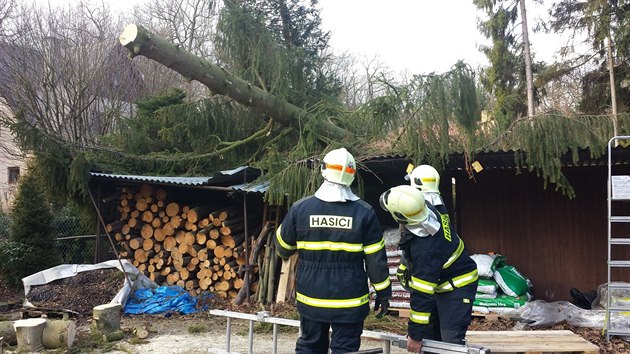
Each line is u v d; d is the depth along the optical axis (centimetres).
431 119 732
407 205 342
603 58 2033
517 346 448
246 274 863
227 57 985
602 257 819
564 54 2127
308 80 1072
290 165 777
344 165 341
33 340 612
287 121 973
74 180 943
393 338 357
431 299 346
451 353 332
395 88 775
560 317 680
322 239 335
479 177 884
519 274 776
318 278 333
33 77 1630
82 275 859
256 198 965
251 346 440
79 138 1617
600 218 824
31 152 973
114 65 1817
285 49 998
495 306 720
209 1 1084
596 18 1984
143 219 991
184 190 1009
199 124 1030
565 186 709
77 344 636
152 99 1215
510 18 2250
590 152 707
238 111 1055
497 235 870
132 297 846
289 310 788
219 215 909
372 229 333
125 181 974
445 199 897
